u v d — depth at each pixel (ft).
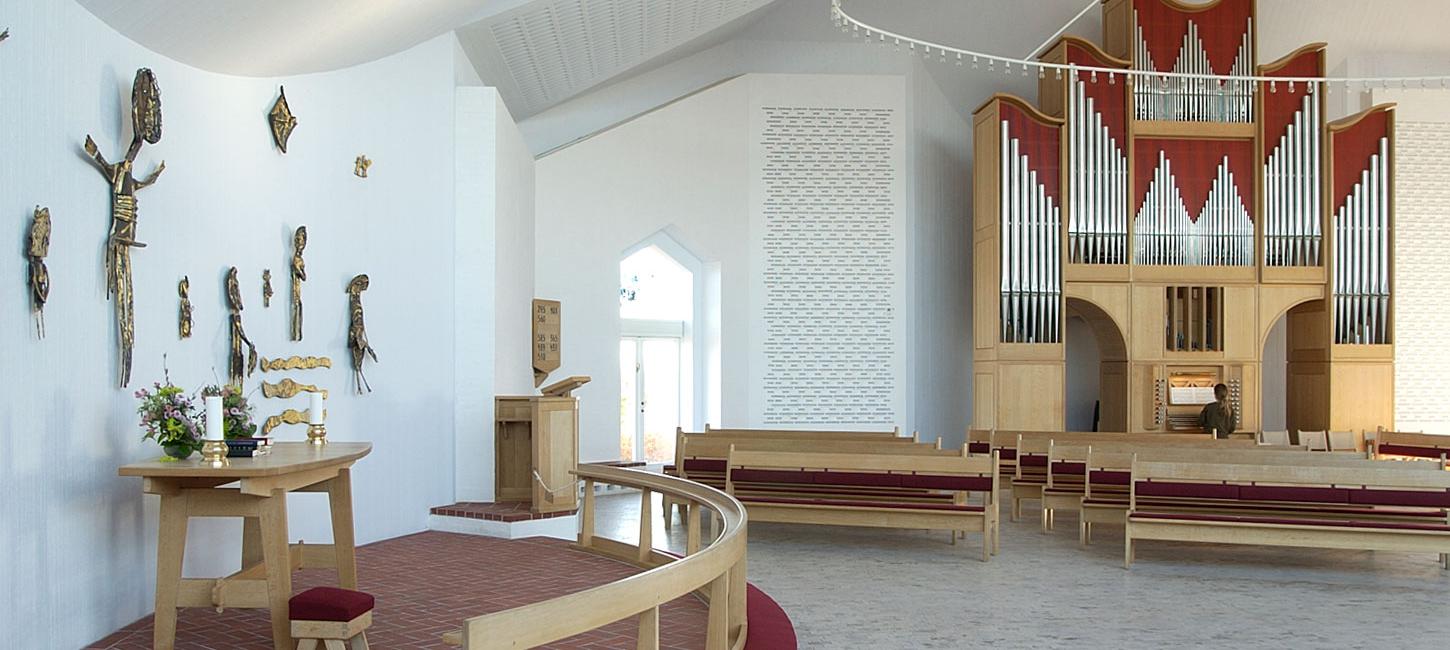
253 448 16.56
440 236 28.63
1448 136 46.68
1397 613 20.27
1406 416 45.98
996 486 26.48
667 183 45.93
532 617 9.78
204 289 19.35
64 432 15.05
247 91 20.97
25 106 14.21
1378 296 45.16
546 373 38.45
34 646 14.25
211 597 14.94
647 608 11.51
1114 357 46.78
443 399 28.66
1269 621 19.53
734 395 47.73
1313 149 45.37
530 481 29.32
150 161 17.57
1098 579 23.40
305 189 23.13
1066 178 45.21
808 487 29.58
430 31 26.94
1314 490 25.02
